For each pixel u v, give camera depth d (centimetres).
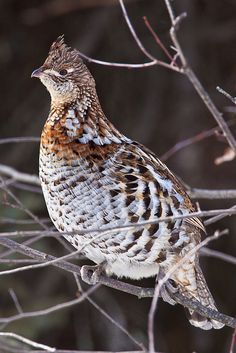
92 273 782
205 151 1351
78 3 1351
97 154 752
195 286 820
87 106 780
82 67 785
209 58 1388
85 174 749
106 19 1372
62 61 785
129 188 745
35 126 1384
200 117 1362
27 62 1413
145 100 1394
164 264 779
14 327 1185
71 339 1355
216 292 1388
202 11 1380
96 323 1348
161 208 751
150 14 1359
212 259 1395
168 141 1372
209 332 1372
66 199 756
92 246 770
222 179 1338
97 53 1391
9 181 970
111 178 746
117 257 774
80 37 1381
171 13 639
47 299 1255
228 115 1344
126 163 750
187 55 1351
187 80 1364
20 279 1310
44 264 664
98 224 753
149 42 1366
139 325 1359
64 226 770
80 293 947
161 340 1362
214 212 634
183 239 768
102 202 747
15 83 1424
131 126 1388
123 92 1396
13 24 1386
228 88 1349
